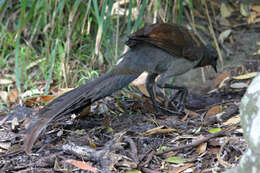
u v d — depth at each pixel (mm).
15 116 9766
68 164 7609
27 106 10461
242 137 8031
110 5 10180
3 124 9438
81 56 12227
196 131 8680
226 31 12992
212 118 9164
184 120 9531
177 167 7461
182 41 9523
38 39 13547
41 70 11844
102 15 9492
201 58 10102
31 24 12594
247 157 5895
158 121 9367
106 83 8859
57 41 11078
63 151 7996
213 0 14031
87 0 12523
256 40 12852
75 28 12352
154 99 10117
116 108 10203
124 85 9094
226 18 13570
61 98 8430
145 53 9430
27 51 12258
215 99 10930
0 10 10203
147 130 8820
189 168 7387
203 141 7965
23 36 13438
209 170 7246
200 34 13086
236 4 13969
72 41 12297
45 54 12461
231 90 11383
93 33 13039
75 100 8336
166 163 7609
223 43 12906
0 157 8047
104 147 7949
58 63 11766
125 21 13141
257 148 5672
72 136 8711
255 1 14016
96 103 10383
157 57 9484
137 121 9430
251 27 13289
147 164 7602
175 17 11930
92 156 7715
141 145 8234
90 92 8562
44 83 11648
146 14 11969
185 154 7852
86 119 9648
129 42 9281
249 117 5988
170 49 9328
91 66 11820
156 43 9164
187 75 12297
